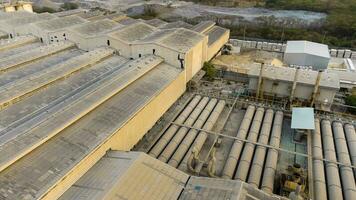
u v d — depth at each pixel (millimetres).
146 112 52781
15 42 89438
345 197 45312
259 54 107438
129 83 57281
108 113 48406
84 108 47188
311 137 57812
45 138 39750
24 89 57500
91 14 126688
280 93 68625
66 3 188125
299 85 66125
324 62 90875
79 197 34750
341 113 66438
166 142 53656
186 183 39406
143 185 37188
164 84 60625
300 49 94750
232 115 66688
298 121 58219
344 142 55938
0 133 44812
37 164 36531
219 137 58500
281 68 71125
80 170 38125
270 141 56062
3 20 102750
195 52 74438
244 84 80250
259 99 70250
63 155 38625
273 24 137500
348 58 101000
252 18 152750
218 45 98812
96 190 35438
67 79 64438
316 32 128250
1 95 54500
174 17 158750
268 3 182875
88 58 73688
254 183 45719
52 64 76625
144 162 40500
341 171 49844
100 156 41625
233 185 37438
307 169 50250
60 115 44812
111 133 43812
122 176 36938
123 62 76062
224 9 178750
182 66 69125
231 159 50688
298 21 140625
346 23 130750
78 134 42750
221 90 75688
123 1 198875
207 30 103875
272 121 62750
